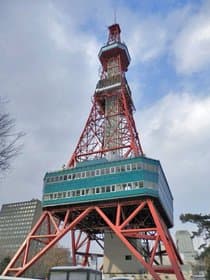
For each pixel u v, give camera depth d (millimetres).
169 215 81688
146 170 69688
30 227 153250
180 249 125250
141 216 75250
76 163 81312
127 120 85688
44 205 75750
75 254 74000
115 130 86000
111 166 73312
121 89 92750
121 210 70062
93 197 70750
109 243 71438
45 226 109000
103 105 94438
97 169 74562
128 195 67375
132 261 67250
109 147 84000
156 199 67375
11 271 66812
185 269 70312
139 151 80812
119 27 110062
